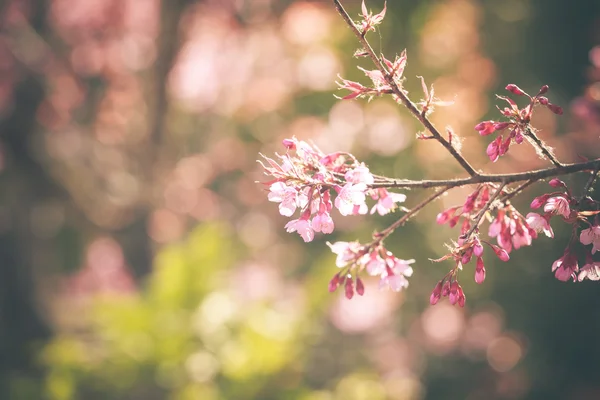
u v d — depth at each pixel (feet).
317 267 21.97
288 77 35.12
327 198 6.43
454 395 29.30
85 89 33.50
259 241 37.40
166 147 34.06
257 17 34.45
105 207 33.60
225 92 36.45
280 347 18.65
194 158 36.42
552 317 27.12
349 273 6.84
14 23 30.60
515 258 27.07
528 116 6.70
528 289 27.37
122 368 18.90
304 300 20.94
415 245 29.81
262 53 36.06
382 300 30.27
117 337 19.45
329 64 32.35
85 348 20.31
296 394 18.80
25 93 30.40
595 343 26.37
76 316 30.60
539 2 27.32
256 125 36.58
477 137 28.07
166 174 34.19
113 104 34.91
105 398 18.98
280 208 6.38
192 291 19.85
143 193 33.63
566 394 26.55
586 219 6.58
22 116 30.42
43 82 30.83
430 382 29.99
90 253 36.11
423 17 30.09
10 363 26.35
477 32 29.63
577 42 26.63
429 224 29.17
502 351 29.78
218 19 34.17
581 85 26.00
